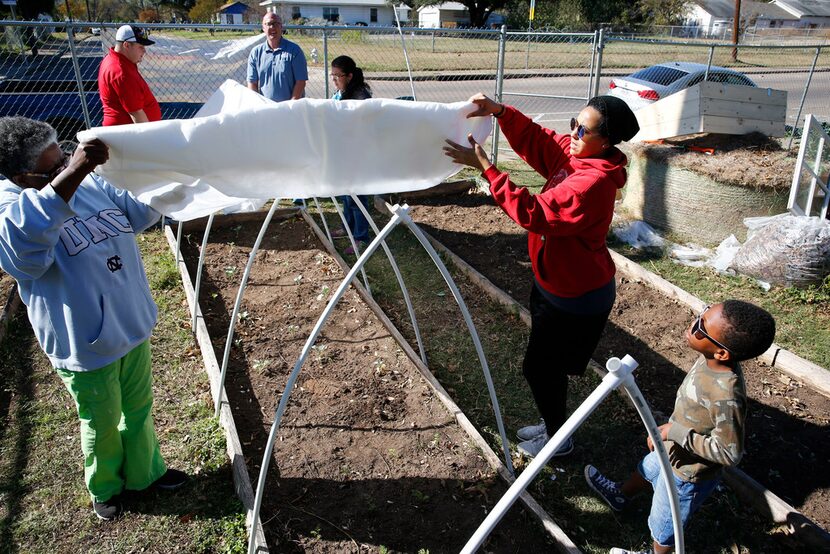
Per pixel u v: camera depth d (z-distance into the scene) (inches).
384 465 132.2
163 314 189.3
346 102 95.3
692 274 229.0
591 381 164.4
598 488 124.6
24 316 180.7
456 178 331.6
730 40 1294.3
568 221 99.6
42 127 88.4
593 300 113.2
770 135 282.4
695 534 118.6
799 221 215.9
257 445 137.2
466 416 149.3
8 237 81.1
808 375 163.6
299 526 116.2
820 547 112.3
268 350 173.2
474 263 238.8
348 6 2063.2
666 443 98.0
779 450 140.6
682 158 259.1
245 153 91.0
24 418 141.6
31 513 116.3
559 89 634.8
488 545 113.7
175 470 123.9
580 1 1438.2
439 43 838.5
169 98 339.9
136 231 105.7
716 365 92.2
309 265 227.5
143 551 109.3
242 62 346.0
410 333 185.9
